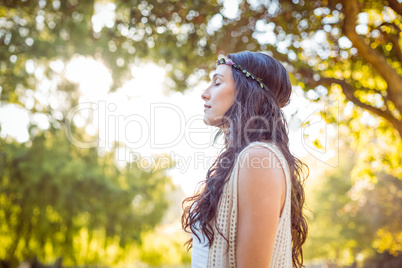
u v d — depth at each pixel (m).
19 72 10.34
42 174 11.63
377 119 5.55
